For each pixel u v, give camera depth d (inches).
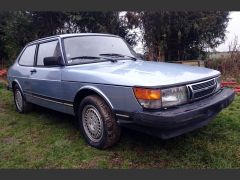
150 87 128.1
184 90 136.7
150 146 158.4
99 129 155.6
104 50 190.1
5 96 317.7
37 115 234.5
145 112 129.0
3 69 495.8
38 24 489.1
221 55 423.8
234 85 325.4
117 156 149.6
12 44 491.2
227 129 176.9
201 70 161.2
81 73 160.9
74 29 484.4
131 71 151.0
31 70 212.4
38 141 175.3
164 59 434.0
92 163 143.3
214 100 147.9
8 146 169.0
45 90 194.7
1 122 218.7
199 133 171.3
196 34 424.5
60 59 179.0
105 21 464.4
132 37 459.2
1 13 489.7
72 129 194.2
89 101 156.0
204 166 135.9
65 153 155.6
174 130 135.3
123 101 137.9
